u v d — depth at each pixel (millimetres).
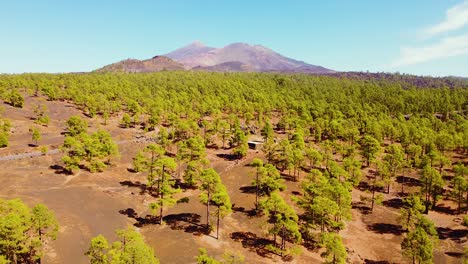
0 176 92688
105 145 110750
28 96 198000
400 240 82000
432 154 111562
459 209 93188
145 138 146250
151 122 157125
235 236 76938
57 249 61125
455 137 131875
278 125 168750
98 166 106375
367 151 117812
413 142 138875
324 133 160750
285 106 198500
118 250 51750
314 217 79250
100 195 88938
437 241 71438
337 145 129125
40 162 107562
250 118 169875
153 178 94562
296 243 73938
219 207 74938
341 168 102812
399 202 101188
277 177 99875
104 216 78000
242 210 90188
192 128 148375
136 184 101750
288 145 116750
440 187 95938
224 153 133250
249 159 125938
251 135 154875
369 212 95250
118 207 84125
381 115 177250
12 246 49719
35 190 87188
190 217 83750
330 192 81625
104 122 168125
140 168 104125
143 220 80188
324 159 120062
